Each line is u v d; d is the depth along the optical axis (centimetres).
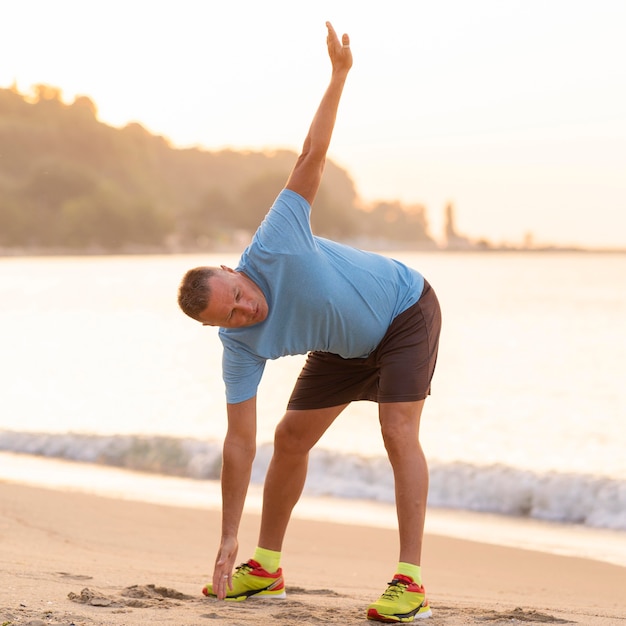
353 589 680
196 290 472
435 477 1364
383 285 529
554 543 1045
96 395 2558
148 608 505
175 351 3853
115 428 1983
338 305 505
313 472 1455
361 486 1390
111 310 6538
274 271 492
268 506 576
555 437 1864
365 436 1805
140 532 950
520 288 9525
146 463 1587
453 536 1080
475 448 1748
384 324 528
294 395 570
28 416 2164
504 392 2575
